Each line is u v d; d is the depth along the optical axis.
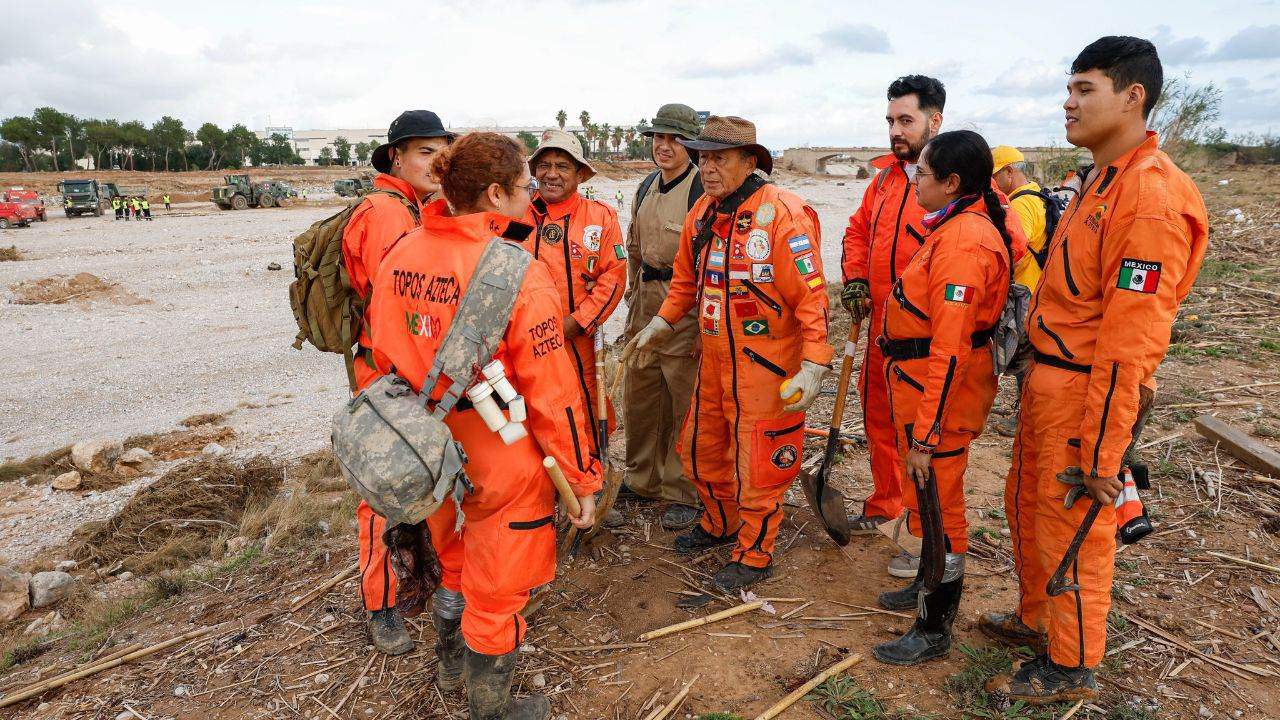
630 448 4.64
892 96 3.60
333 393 11.95
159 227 33.88
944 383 2.77
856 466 4.96
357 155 132.12
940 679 2.93
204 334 15.97
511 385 2.31
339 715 2.97
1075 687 2.71
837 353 8.50
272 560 4.71
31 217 35.00
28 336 15.80
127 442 9.69
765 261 3.25
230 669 3.34
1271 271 9.77
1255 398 5.62
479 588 2.44
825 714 2.77
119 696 3.24
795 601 3.49
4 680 3.70
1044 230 4.41
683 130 4.05
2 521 7.68
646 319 4.46
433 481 2.14
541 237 3.98
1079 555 2.61
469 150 2.28
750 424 3.45
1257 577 3.51
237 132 111.94
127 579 5.74
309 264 3.21
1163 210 2.26
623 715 2.83
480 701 2.52
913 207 3.54
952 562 2.96
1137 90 2.34
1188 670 2.94
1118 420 2.36
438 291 2.28
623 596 3.62
